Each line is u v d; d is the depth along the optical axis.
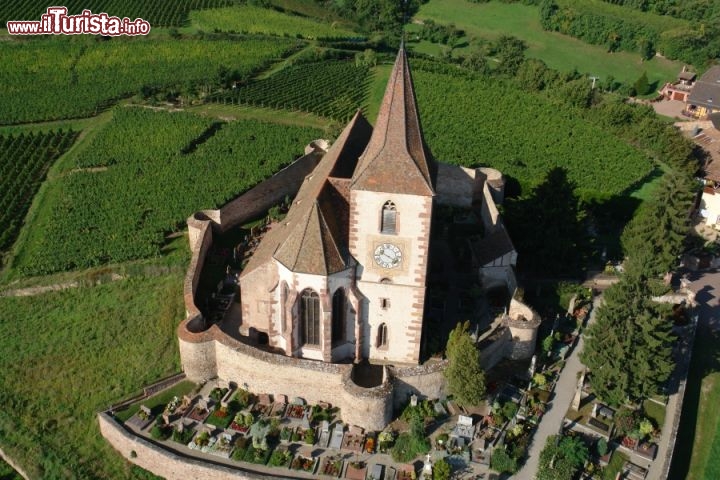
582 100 126.44
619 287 56.00
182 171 93.69
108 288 71.69
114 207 84.88
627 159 102.38
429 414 54.72
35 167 96.50
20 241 80.31
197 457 51.62
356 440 52.81
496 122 115.44
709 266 79.19
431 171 54.94
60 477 52.69
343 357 59.62
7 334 66.19
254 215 84.88
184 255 76.00
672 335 65.56
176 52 147.38
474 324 65.25
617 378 55.44
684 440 57.28
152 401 56.81
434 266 74.94
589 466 51.62
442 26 176.38
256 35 162.38
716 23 169.38
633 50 168.38
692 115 133.62
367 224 53.62
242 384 57.25
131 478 52.56
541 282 73.00
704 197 88.69
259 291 59.41
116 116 113.75
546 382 59.12
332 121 114.31
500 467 50.94
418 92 128.00
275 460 51.03
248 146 101.31
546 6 179.50
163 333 64.69
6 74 132.25
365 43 162.38
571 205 72.56
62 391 59.34
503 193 88.81
